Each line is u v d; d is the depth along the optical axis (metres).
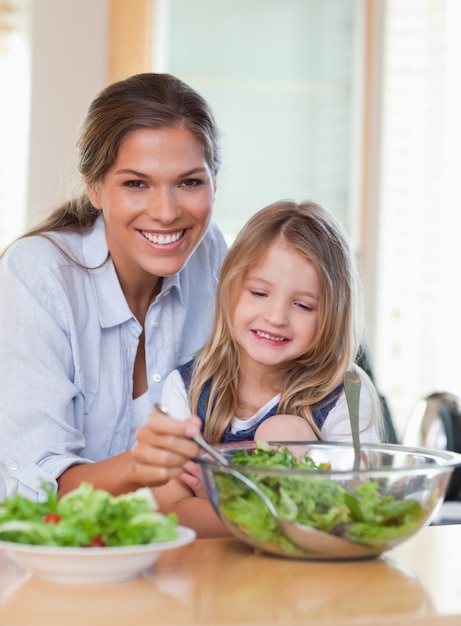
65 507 1.21
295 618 1.05
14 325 1.84
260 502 1.26
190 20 3.95
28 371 1.82
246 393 2.02
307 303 1.92
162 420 1.31
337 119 4.11
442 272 4.25
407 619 1.07
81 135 1.95
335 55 4.09
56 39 3.83
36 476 1.73
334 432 1.96
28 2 3.89
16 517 1.20
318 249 1.93
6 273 1.89
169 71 3.95
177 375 2.08
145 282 2.04
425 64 4.18
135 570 1.18
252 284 1.91
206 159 1.87
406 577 1.24
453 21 4.19
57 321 1.89
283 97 4.05
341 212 4.15
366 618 1.06
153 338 2.09
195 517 1.71
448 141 4.21
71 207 2.08
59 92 3.84
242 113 4.02
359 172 4.15
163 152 1.79
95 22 3.85
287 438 1.80
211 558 1.30
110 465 1.59
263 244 1.91
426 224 4.22
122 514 1.19
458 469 2.99
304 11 4.05
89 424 2.01
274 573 1.23
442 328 4.27
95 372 1.99
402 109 4.18
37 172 3.83
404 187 4.20
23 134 3.92
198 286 2.21
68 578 1.16
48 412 1.79
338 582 1.20
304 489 1.24
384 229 4.20
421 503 1.27
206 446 1.32
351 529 1.25
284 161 4.07
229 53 4.00
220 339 2.01
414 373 4.27
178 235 1.86
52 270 1.90
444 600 1.14
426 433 3.08
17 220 3.93
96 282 1.99
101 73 3.85
